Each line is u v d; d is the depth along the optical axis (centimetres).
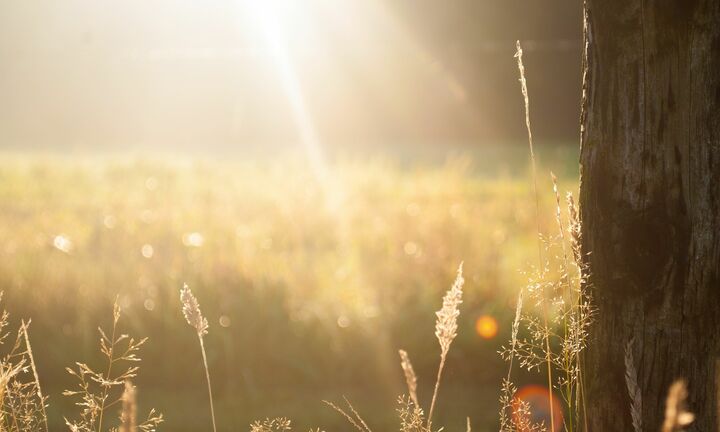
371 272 698
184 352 600
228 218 957
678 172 184
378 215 984
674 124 184
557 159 1339
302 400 556
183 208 1006
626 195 190
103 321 620
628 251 190
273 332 603
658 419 188
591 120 198
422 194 1115
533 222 965
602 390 196
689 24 182
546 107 1386
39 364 588
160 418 215
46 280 662
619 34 189
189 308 180
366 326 611
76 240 822
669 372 187
